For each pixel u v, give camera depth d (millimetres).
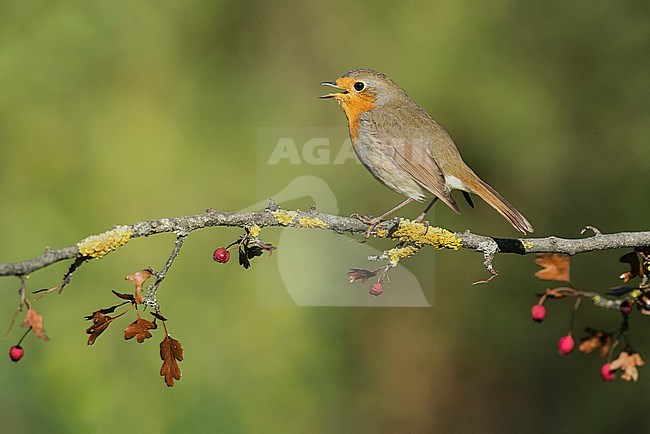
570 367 12828
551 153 14023
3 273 4766
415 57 14516
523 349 13016
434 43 14547
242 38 14578
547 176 14000
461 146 14250
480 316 13141
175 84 14023
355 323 12375
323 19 14773
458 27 14641
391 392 12477
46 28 13648
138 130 13406
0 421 10469
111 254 11688
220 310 11711
